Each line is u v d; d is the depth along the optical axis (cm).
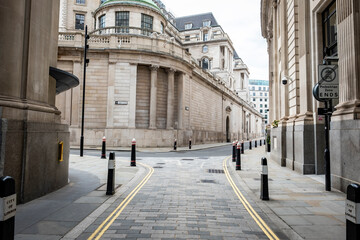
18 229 416
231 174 1018
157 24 3147
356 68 683
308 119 1025
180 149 2467
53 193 654
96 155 1697
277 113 1616
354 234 248
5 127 496
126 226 447
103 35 2581
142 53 2588
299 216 505
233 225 460
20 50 577
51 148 664
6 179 238
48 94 747
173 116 2914
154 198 638
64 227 430
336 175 750
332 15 943
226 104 4941
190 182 850
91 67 2553
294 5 1179
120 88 2533
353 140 664
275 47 1664
